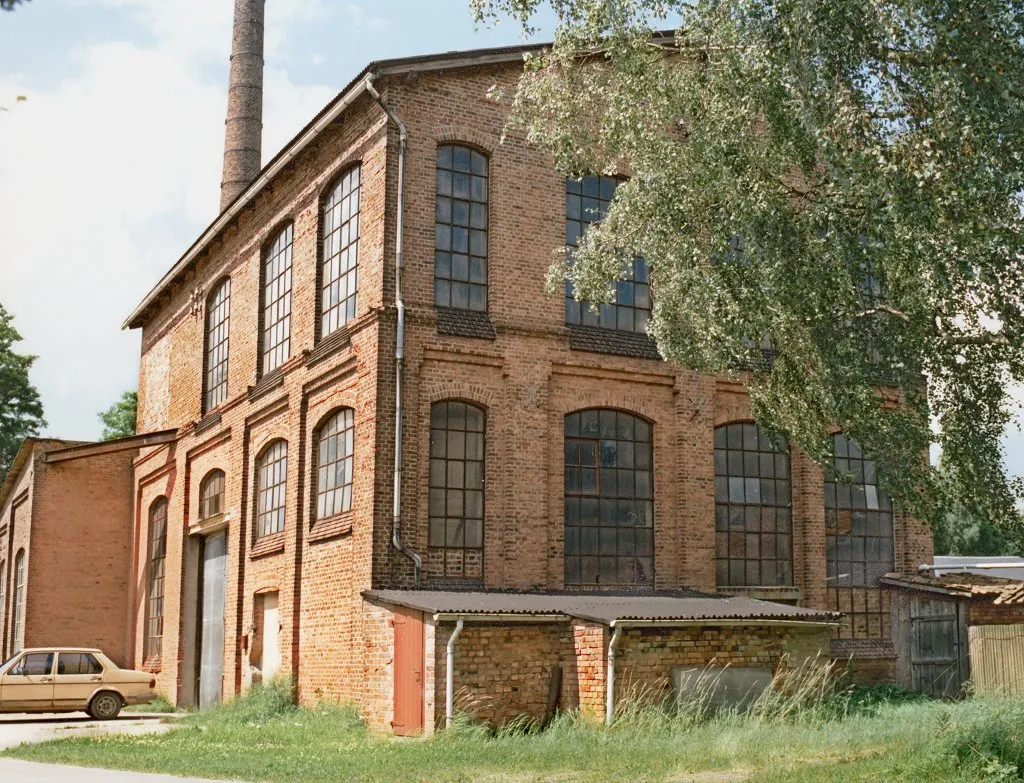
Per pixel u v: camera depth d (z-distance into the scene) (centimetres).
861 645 2311
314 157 2352
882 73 1327
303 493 2244
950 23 1249
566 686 1766
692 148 1541
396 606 1792
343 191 2245
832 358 1489
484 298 2116
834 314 1488
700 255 1588
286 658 2217
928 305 1325
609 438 2183
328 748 1592
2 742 1841
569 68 1672
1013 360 1448
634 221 1658
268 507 2453
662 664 1753
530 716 1738
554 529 2083
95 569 3319
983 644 2142
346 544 2033
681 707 1719
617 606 1828
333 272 2256
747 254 1483
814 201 1483
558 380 2139
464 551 2003
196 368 2983
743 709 1773
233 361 2728
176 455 3033
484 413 2070
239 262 2748
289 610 2225
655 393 2233
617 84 1617
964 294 1389
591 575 2111
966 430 1508
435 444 2016
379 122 2075
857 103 1338
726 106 1519
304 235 2373
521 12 1606
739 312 1534
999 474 1510
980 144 1242
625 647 1728
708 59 1611
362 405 2009
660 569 2169
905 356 1474
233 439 2638
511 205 2141
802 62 1348
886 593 2386
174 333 3241
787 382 1611
